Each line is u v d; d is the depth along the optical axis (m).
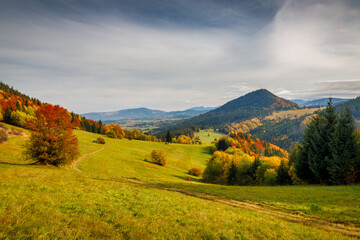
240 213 12.77
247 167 69.44
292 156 48.78
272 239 8.43
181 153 130.75
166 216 10.08
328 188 25.28
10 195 9.96
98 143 100.69
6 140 55.84
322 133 33.09
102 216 8.74
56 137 30.73
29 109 110.75
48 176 20.44
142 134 181.75
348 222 12.38
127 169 57.56
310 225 11.70
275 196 20.67
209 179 79.12
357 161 28.86
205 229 8.45
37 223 6.62
